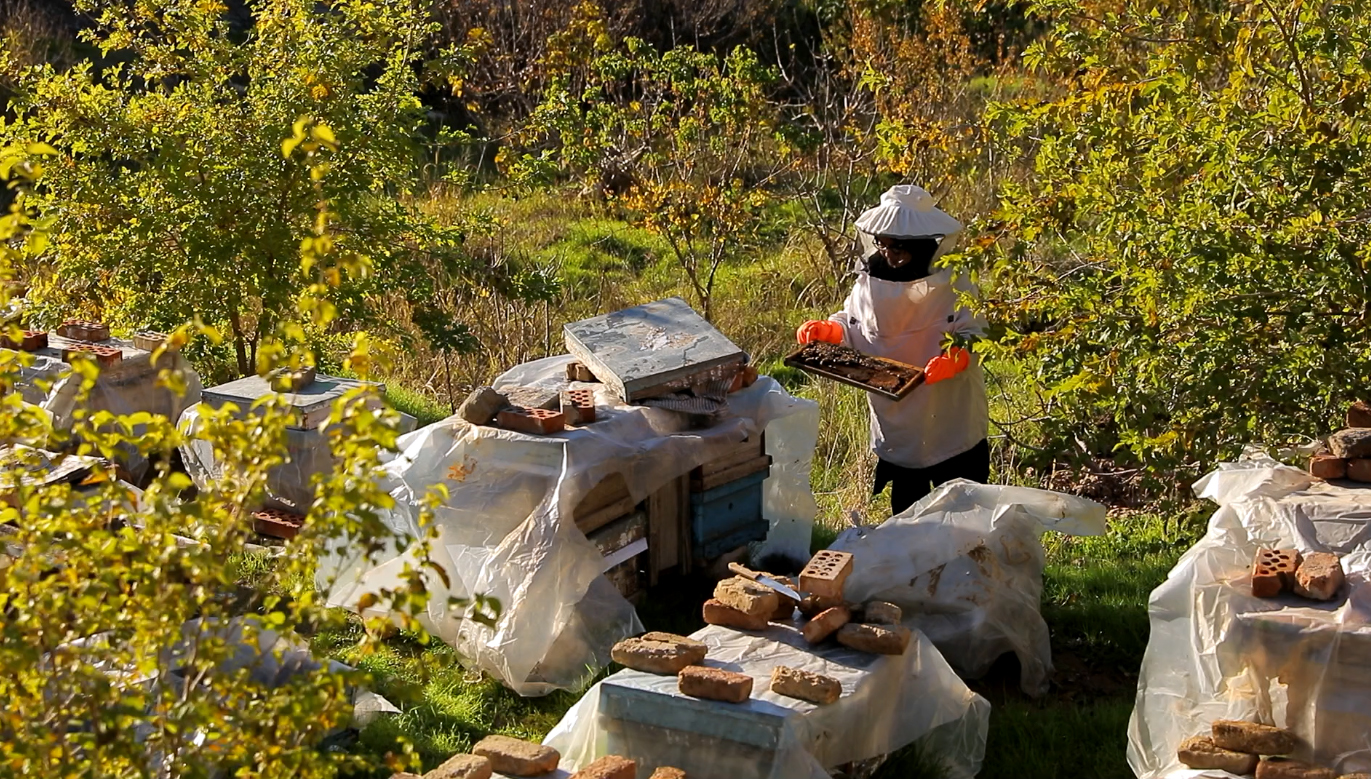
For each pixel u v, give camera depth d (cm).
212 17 826
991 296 607
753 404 654
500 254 1180
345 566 587
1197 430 567
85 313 773
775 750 406
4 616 287
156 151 755
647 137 1304
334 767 297
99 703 283
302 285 745
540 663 548
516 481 570
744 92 1255
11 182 315
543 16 1795
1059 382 588
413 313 837
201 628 292
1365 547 434
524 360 998
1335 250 523
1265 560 429
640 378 607
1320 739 396
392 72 809
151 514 288
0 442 317
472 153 1648
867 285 678
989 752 512
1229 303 530
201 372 785
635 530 613
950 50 1642
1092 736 523
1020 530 579
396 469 588
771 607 479
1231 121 576
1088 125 617
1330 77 580
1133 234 575
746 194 1271
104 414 295
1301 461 527
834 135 1442
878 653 458
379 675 546
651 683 434
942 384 675
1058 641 620
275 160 734
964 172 1323
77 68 777
